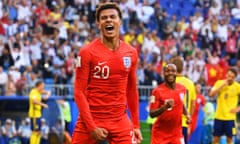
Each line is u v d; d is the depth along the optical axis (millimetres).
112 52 13773
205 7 55500
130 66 14000
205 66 46219
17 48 41125
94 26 48156
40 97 32844
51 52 42469
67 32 45094
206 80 45812
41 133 32875
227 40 51469
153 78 43375
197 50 47625
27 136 33094
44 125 32969
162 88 21188
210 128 37062
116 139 13867
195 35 50656
